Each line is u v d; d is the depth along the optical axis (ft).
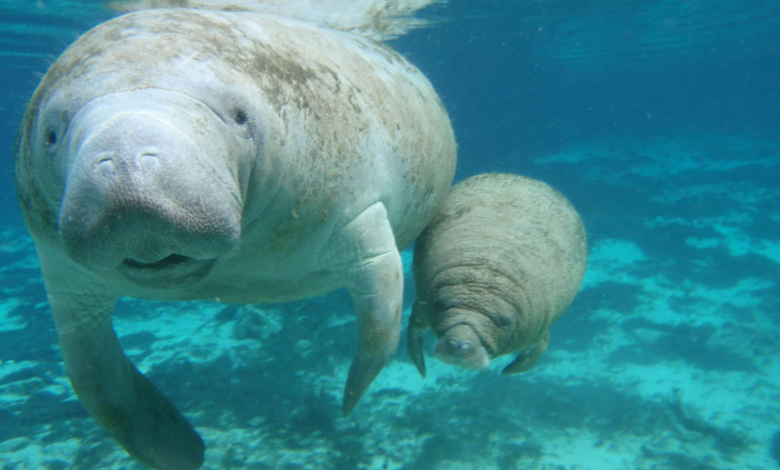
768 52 152.66
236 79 5.47
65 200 4.27
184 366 26.86
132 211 4.04
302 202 6.66
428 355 26.48
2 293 43.14
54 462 18.98
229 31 6.08
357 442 20.30
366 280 7.91
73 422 21.54
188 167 4.33
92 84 4.79
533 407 22.80
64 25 53.36
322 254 7.55
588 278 39.40
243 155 5.36
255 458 19.07
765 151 94.99
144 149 4.19
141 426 8.52
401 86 9.48
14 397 24.44
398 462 19.35
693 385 25.07
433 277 11.00
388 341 8.29
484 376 24.61
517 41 94.22
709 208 54.34
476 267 10.52
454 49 96.53
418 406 22.47
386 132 8.21
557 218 12.25
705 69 189.47
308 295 9.00
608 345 28.66
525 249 10.96
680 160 89.71
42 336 32.94
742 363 26.43
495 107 142.41
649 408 22.84
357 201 7.52
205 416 21.68
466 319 9.92
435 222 12.14
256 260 7.08
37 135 5.15
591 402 23.21
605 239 47.80
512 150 100.83
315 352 26.81
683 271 38.58
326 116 6.86
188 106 4.82
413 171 9.14
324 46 7.82
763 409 22.99
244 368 26.03
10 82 104.63
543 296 10.94
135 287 7.22
